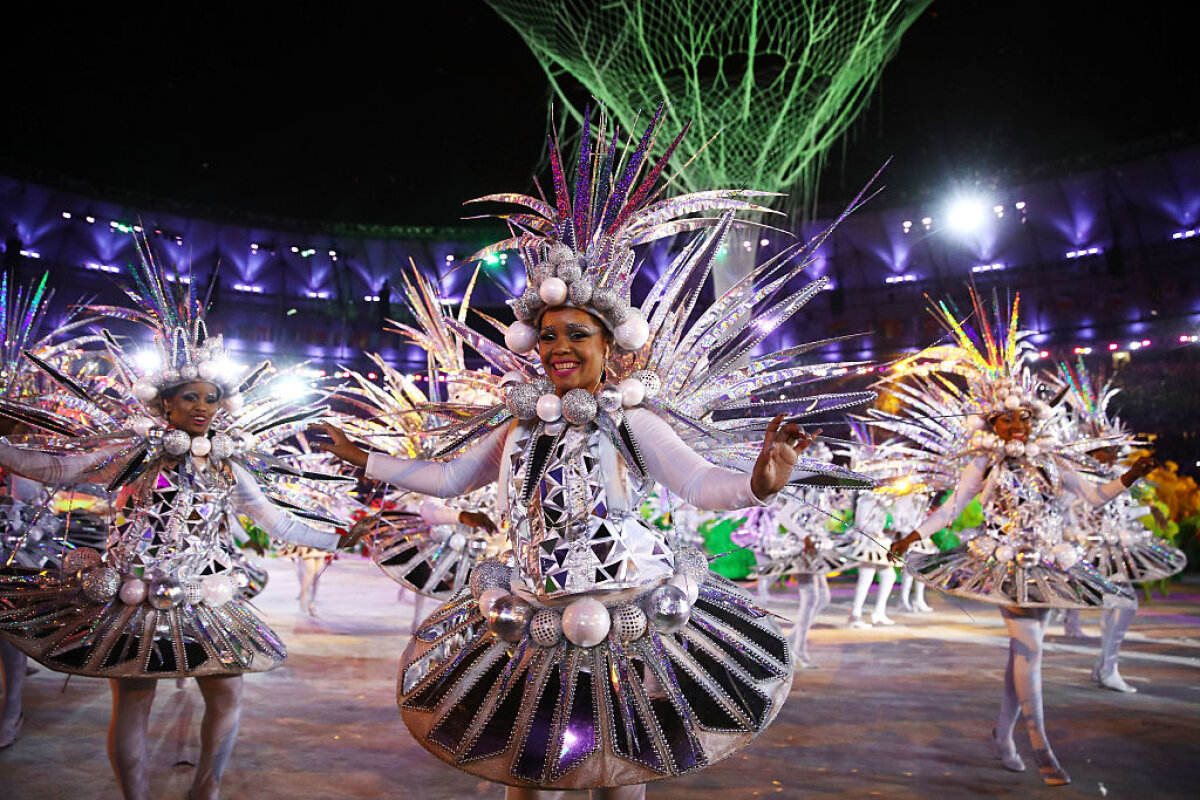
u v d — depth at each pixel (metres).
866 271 26.11
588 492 2.44
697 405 2.64
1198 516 12.83
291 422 3.92
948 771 4.18
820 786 3.95
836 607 10.21
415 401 5.59
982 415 4.77
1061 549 4.40
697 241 2.76
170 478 3.52
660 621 2.34
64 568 3.46
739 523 11.13
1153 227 23.41
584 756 2.24
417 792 3.85
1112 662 5.99
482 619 2.53
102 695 5.47
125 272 23.78
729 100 10.96
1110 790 3.93
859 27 10.99
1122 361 23.66
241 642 3.46
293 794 3.81
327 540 3.68
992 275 25.08
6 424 3.58
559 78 11.60
